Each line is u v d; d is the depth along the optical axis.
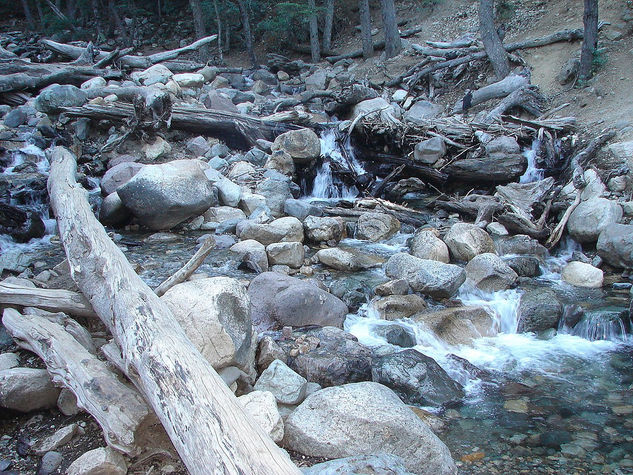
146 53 19.44
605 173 8.73
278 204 9.32
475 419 4.35
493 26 13.22
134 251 7.47
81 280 4.88
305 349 4.93
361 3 16.64
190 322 4.02
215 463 2.66
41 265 6.73
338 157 11.41
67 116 10.42
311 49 17.92
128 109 10.67
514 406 4.53
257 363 4.69
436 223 8.89
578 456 3.87
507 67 13.13
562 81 12.11
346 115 13.49
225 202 9.17
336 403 3.86
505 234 8.31
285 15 17.52
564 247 8.05
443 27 16.94
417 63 15.15
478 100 12.52
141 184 8.13
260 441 2.79
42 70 13.11
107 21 21.98
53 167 8.55
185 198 8.26
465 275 6.47
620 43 12.27
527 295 6.26
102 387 3.63
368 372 4.79
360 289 6.39
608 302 6.25
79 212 5.98
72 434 3.80
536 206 8.68
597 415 4.38
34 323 4.43
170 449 3.55
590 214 7.71
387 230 8.55
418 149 10.72
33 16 23.34
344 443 3.66
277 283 5.60
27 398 3.97
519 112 12.13
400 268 6.73
